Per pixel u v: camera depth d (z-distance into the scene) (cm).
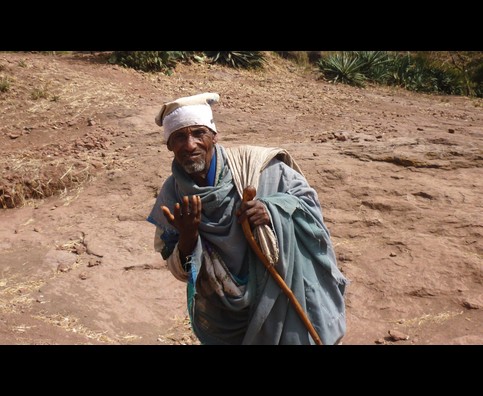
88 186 831
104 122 1046
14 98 1105
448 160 839
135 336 533
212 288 364
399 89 1756
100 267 636
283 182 369
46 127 1022
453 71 1991
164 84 1316
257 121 1096
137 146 942
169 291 610
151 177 830
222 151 371
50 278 616
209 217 363
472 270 613
